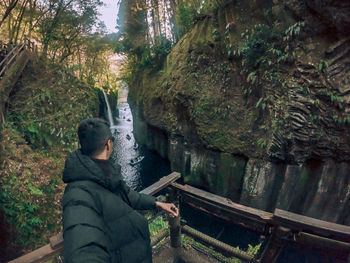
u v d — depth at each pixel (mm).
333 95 4859
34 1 8578
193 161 8688
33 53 6531
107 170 767
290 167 5973
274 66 5773
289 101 5492
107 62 22828
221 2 7699
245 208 1543
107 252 578
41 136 4906
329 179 5543
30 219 3521
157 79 12172
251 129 6836
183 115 8844
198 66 8016
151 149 13461
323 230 1254
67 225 578
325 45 4887
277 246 1448
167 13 13008
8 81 4816
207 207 1738
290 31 5234
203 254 1865
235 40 6805
